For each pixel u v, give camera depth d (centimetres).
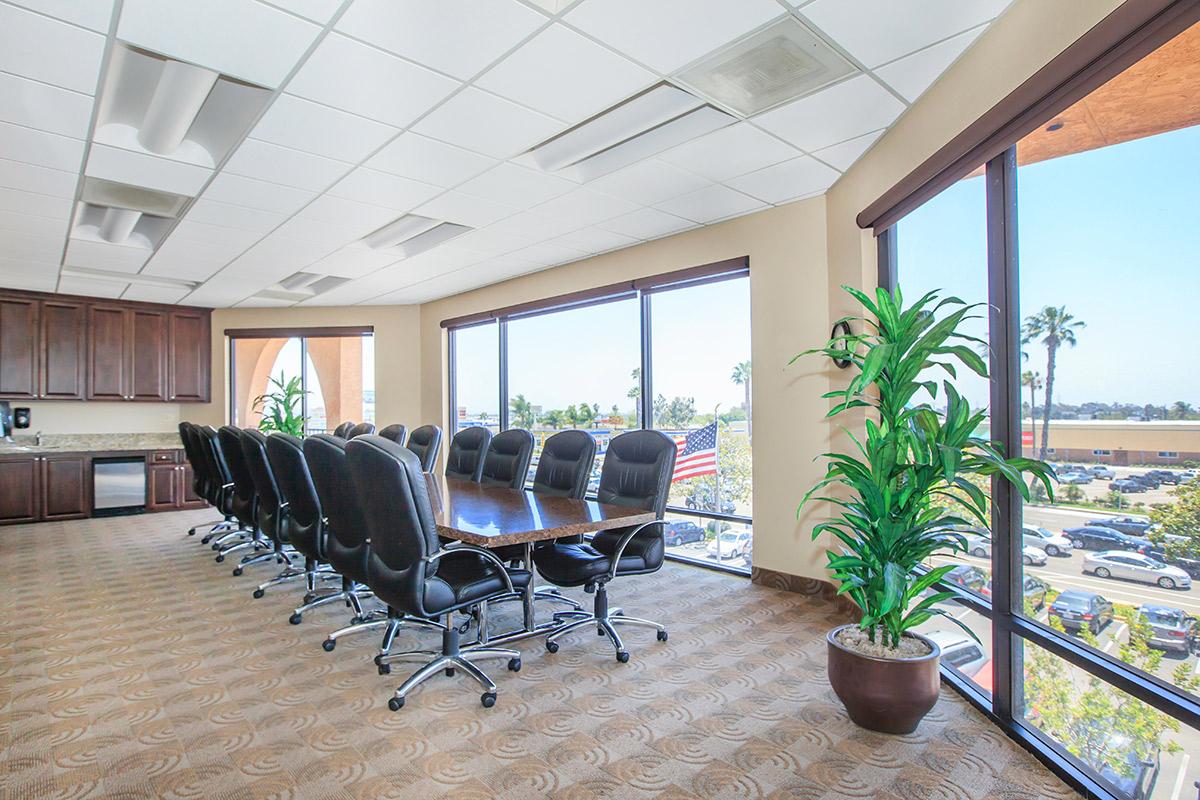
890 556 214
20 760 199
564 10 202
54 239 455
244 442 367
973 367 187
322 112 270
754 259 409
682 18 207
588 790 184
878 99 265
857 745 209
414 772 193
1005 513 217
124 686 254
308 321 745
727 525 445
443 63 233
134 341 690
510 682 259
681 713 232
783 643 302
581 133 302
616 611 328
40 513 626
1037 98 187
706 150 313
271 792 183
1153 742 162
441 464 700
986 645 236
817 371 373
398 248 504
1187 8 142
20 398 623
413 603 223
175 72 248
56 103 263
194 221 418
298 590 394
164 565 456
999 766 196
